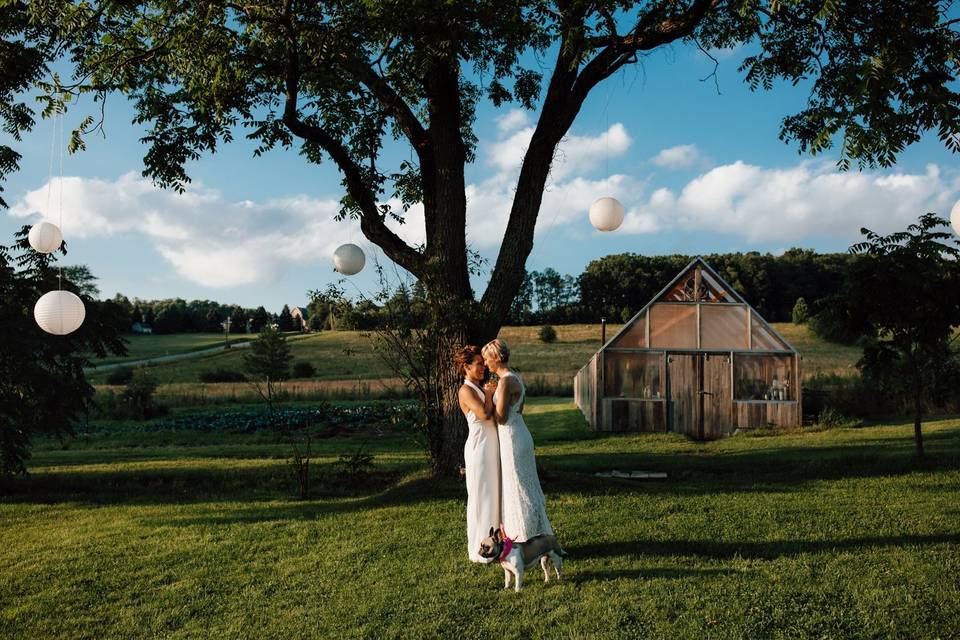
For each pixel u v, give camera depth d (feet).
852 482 33.83
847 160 23.52
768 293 243.40
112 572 22.31
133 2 31.45
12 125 42.80
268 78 36.01
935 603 16.37
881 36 26.89
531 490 19.35
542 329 207.21
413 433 36.04
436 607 17.58
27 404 40.86
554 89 34.42
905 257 38.01
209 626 17.40
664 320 72.38
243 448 62.18
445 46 30.55
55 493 41.14
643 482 35.91
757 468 42.73
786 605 16.60
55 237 27.25
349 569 21.26
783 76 36.29
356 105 38.32
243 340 300.81
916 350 39.70
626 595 17.65
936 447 44.88
